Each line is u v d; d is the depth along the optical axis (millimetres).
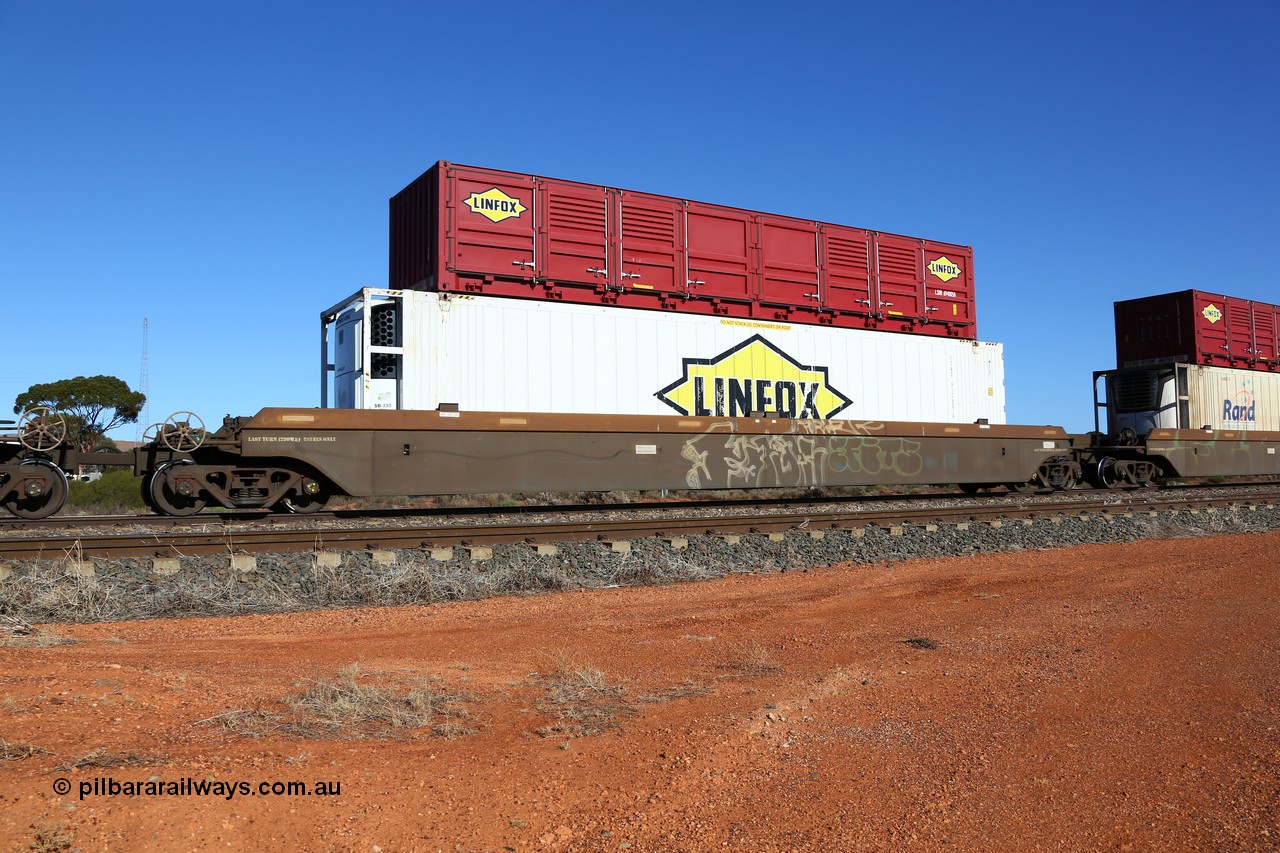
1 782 3629
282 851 3404
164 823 3467
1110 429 24266
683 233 15984
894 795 4055
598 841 3605
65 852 3195
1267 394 25562
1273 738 4695
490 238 14312
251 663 6336
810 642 7277
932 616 8344
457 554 10516
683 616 8547
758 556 12016
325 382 14953
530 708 5379
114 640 7113
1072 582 10180
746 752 4594
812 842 3596
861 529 13422
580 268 14984
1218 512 17312
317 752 4355
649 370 15359
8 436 11570
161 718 4691
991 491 20453
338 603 9000
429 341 13547
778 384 16594
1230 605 8391
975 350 19234
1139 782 4176
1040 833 3672
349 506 18328
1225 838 3600
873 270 18078
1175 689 5668
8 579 8414
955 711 5285
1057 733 4852
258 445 12180
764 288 16719
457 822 3723
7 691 4789
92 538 9359
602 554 11188
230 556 9508
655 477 14852
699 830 3703
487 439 13594
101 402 42281
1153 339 24766
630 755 4551
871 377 17734
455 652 6918
